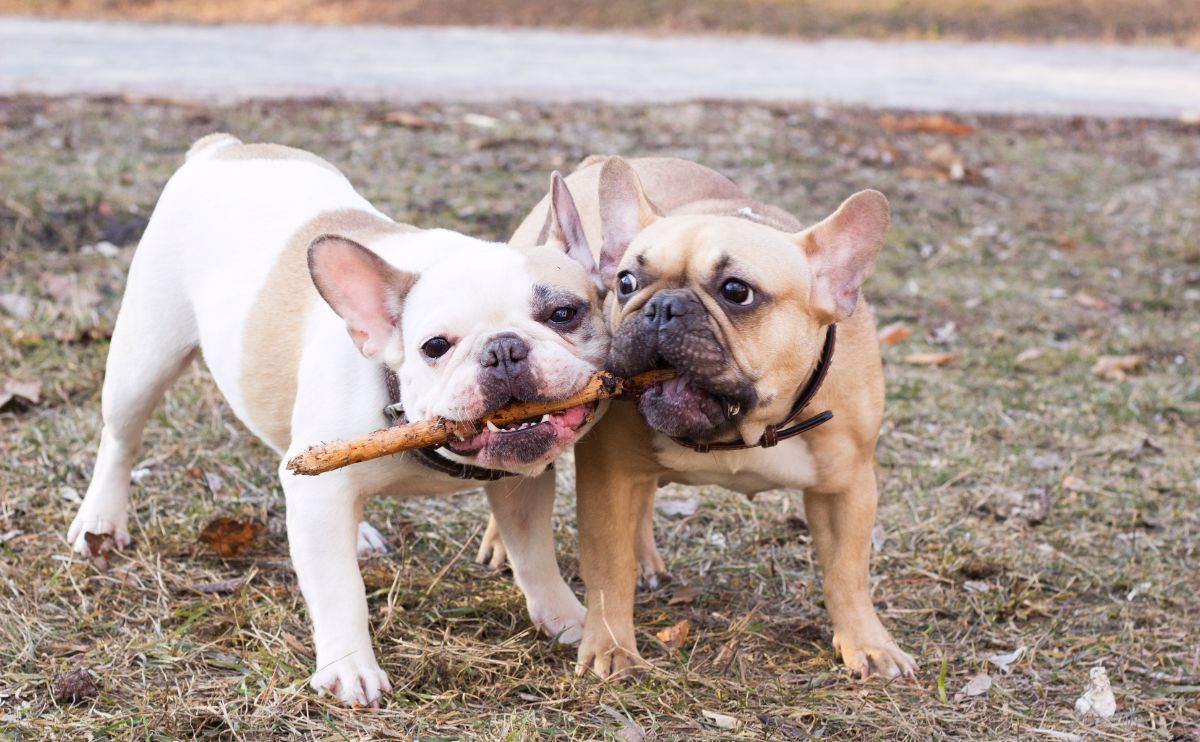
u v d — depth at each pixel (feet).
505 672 6.09
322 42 19.44
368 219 6.38
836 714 5.99
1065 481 7.56
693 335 5.59
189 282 6.45
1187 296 10.31
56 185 9.99
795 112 14.79
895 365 8.63
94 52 16.70
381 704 5.87
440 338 5.70
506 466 5.71
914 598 6.74
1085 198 12.66
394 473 5.93
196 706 5.79
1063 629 6.60
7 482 6.97
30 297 8.43
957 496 7.45
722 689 6.07
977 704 6.15
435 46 19.67
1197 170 14.07
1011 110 16.44
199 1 24.09
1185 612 6.73
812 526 6.36
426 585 6.59
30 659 5.98
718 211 6.48
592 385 5.71
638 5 25.14
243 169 6.56
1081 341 9.29
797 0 26.61
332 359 5.94
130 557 6.61
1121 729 6.06
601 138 12.89
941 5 26.76
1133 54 23.34
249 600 6.38
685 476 6.21
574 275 5.89
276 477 7.18
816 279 5.87
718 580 6.82
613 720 5.89
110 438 6.66
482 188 10.88
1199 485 7.61
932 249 10.87
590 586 6.20
